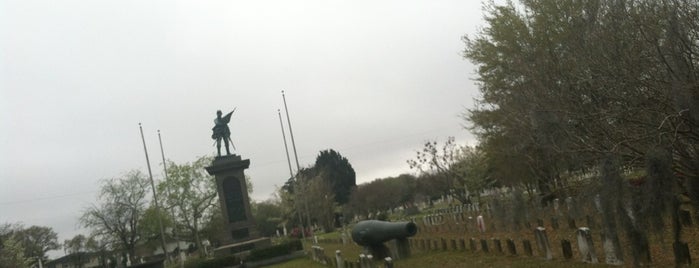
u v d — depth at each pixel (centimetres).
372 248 2386
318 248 3064
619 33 1396
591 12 1543
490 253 1978
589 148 1545
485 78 2908
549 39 2020
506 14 2761
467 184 4962
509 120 2053
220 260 3756
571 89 1548
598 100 1505
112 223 6912
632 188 1293
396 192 9106
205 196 6231
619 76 1377
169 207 6084
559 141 1600
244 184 4247
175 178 6103
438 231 3328
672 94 1246
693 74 1271
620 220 1295
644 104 1363
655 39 1248
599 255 1515
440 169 5172
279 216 9256
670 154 1262
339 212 8950
